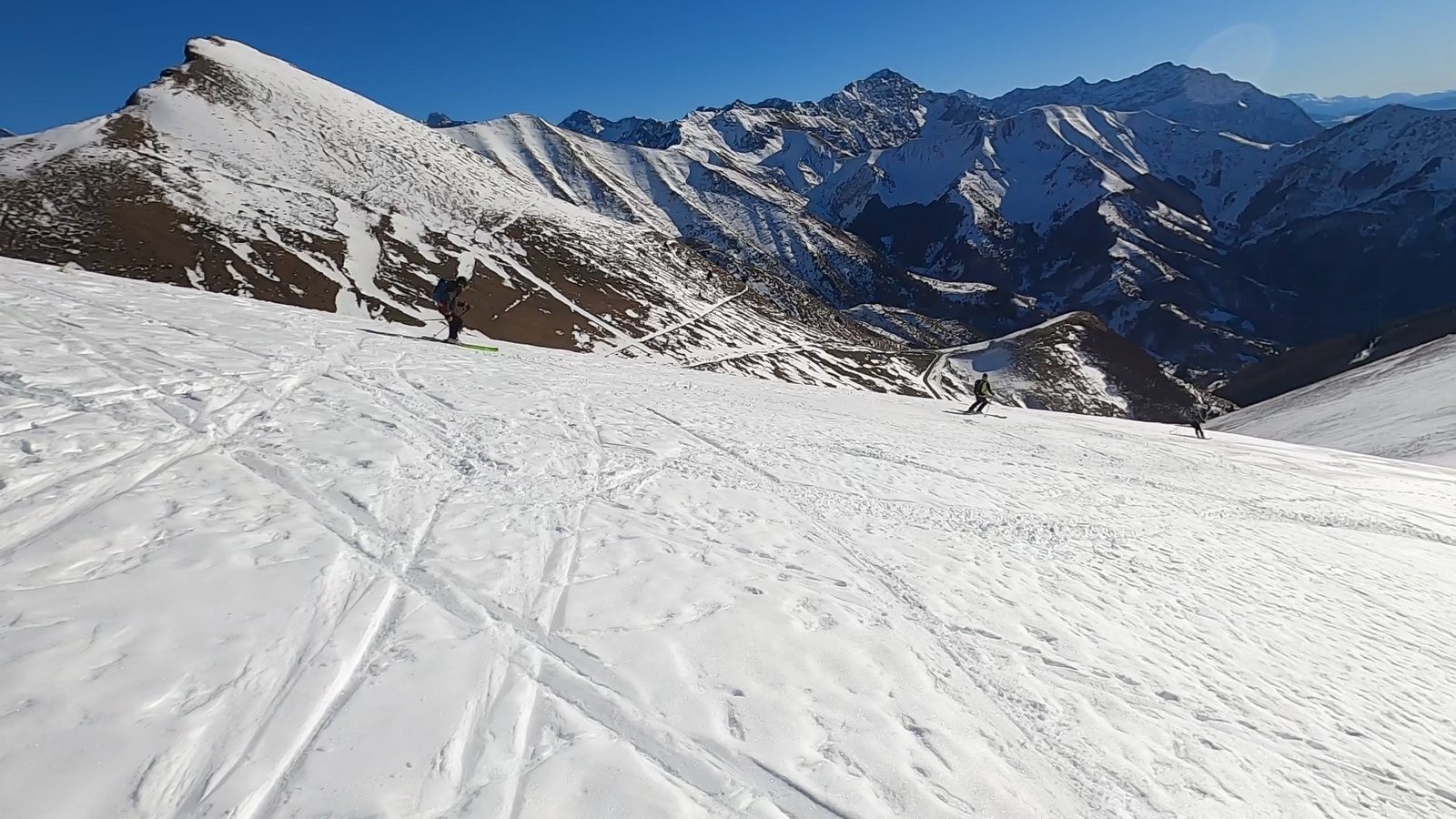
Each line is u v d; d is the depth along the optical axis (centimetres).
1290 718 591
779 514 877
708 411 1528
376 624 467
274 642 425
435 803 336
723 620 558
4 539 474
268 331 1370
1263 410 5800
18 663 361
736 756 408
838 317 15150
